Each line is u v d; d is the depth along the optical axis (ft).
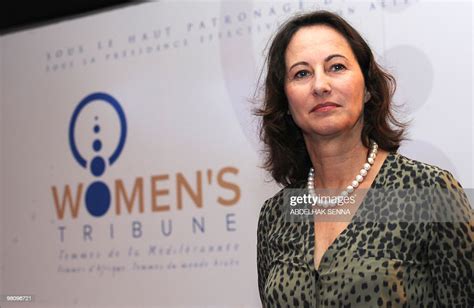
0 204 11.34
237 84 9.77
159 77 10.33
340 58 5.19
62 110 11.05
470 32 8.34
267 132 5.87
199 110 10.02
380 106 5.35
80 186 10.78
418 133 8.45
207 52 10.01
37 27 11.32
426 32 8.54
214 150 9.87
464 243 4.70
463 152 8.25
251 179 9.62
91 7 10.89
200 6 10.10
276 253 5.50
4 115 11.46
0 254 11.21
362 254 4.82
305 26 5.49
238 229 9.64
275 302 5.18
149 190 10.26
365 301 4.72
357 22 8.88
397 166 5.10
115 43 10.69
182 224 9.99
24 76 11.37
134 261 10.25
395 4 8.72
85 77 10.90
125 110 10.54
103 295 10.42
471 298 4.75
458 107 8.32
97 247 10.54
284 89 5.57
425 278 4.80
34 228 11.05
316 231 5.33
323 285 4.94
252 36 9.68
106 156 10.62
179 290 9.93
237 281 9.60
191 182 9.99
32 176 11.17
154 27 10.42
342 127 5.09
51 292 10.81
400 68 8.61
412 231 4.76
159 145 10.25
